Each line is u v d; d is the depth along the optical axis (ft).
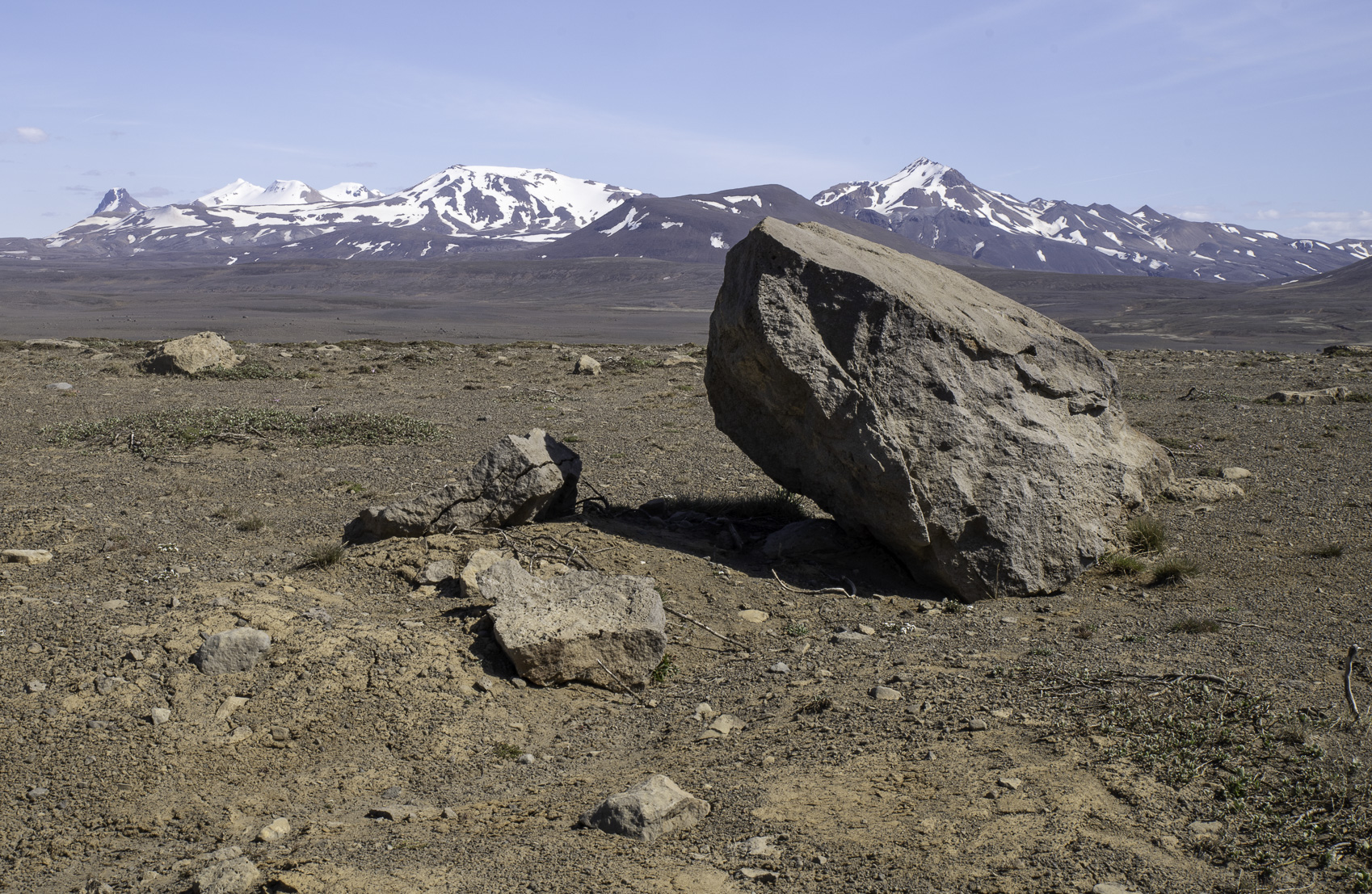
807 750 19.45
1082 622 28.53
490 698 22.84
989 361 33.27
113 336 253.44
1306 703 19.85
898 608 30.86
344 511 41.16
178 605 25.44
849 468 31.32
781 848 15.47
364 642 23.97
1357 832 15.08
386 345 124.16
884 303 31.24
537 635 23.91
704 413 71.77
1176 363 113.39
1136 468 38.50
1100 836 15.34
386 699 22.09
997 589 31.83
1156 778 17.19
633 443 58.49
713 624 28.48
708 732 21.30
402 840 16.49
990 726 19.74
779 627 28.68
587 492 45.44
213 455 51.55
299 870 15.15
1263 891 13.80
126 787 18.63
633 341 301.22
